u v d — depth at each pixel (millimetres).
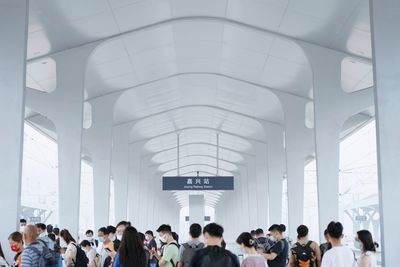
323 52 14703
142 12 13867
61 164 14141
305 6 12641
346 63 15250
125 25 14359
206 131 32500
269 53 16422
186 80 21516
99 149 19391
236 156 39438
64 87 14438
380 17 7609
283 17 13703
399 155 7297
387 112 7406
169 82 21156
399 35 7531
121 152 24812
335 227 5887
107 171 19234
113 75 17969
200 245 7781
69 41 14203
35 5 11672
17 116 8414
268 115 24453
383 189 7262
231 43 16641
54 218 32344
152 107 24219
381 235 7227
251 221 35656
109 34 14586
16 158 8320
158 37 15883
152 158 37469
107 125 19578
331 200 14133
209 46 17375
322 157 14289
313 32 14062
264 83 19750
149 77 19547
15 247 6938
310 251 8086
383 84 7473
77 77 14508
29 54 14180
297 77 17828
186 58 18672
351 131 21000
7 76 8500
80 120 14312
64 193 14070
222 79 21031
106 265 9570
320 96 14516
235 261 5277
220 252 5258
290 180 19547
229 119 27938
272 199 25141
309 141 19656
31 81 16312
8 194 8242
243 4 13617
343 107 14438
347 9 12102
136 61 17312
